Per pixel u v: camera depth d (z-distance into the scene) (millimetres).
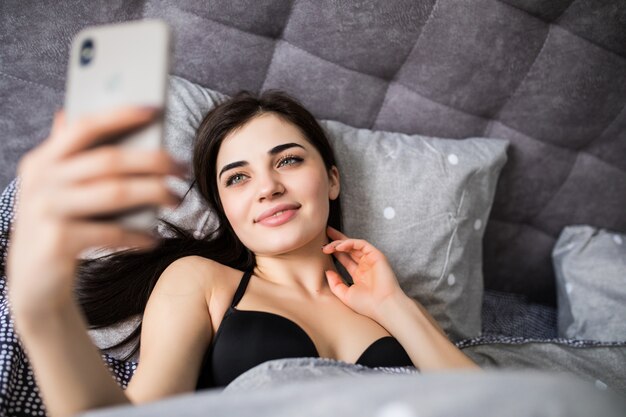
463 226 1452
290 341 1058
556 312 1749
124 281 1202
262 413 578
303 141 1256
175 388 939
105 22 1354
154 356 965
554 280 1792
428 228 1401
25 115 1382
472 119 1586
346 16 1421
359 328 1154
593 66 1536
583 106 1573
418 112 1561
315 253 1271
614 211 1709
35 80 1364
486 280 1767
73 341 609
